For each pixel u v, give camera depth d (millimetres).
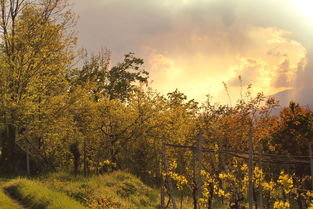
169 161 20562
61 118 25234
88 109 25859
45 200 13391
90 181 18922
